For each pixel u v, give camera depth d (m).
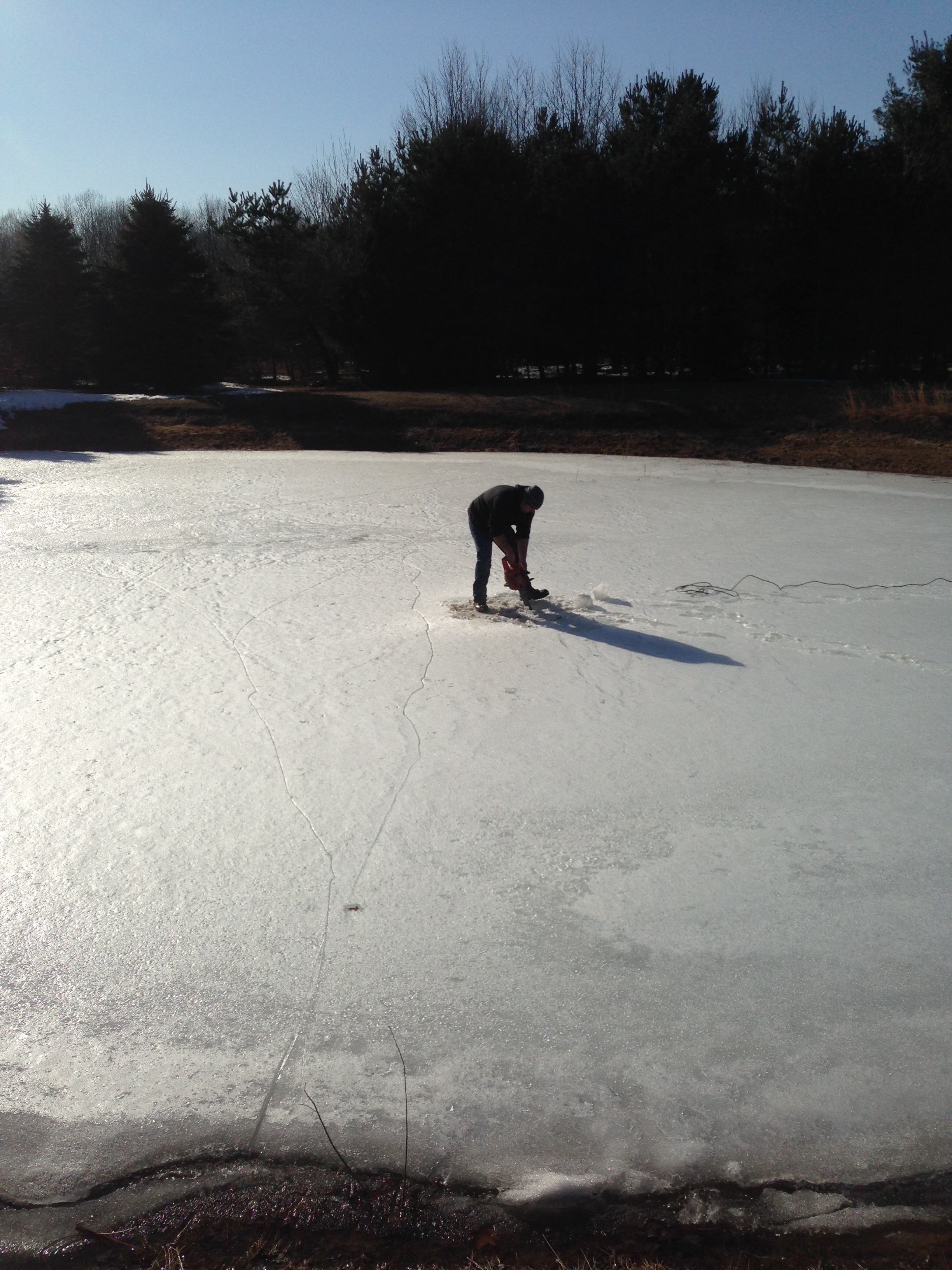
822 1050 3.04
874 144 27.59
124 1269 2.40
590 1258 2.41
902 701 5.96
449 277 27.70
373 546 10.86
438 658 6.77
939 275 26.70
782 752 5.23
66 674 6.53
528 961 3.50
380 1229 2.50
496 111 33.94
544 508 13.39
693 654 6.88
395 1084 2.95
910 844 4.27
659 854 4.21
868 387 23.81
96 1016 3.26
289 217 26.83
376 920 3.76
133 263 26.94
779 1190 2.59
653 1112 2.83
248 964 3.51
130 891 3.95
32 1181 2.65
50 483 16.17
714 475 17.06
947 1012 3.21
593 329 27.88
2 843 4.32
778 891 3.91
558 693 6.11
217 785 4.86
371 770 5.02
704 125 26.27
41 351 28.72
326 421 22.77
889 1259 2.38
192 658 6.83
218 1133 2.79
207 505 13.81
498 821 4.50
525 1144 2.73
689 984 3.36
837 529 11.80
